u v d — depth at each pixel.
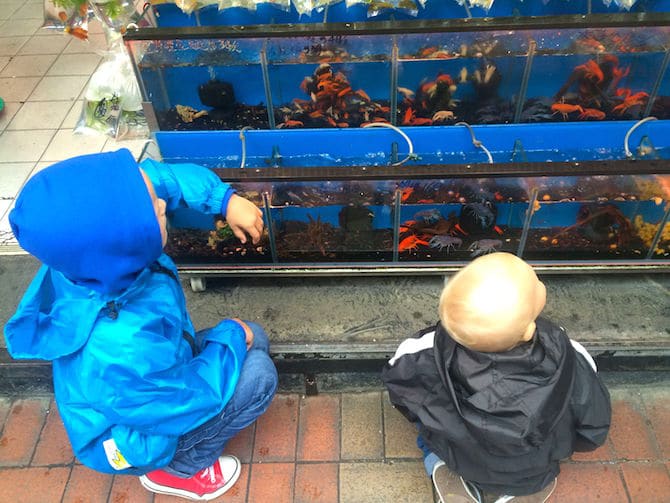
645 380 1.77
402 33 1.82
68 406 1.20
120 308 1.14
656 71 1.94
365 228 1.75
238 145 2.00
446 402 1.23
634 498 1.53
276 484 1.59
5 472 1.65
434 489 1.56
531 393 1.11
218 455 1.49
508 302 1.06
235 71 2.01
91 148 2.41
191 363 1.29
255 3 2.17
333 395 1.79
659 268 1.80
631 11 2.14
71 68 2.89
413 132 1.95
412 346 1.33
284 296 1.87
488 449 1.19
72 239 0.99
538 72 1.96
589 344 1.68
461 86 2.01
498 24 1.79
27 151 2.41
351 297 1.86
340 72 1.98
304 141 1.99
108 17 2.25
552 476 1.38
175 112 2.13
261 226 1.42
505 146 1.98
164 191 1.33
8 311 1.84
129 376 1.11
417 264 1.82
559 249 1.80
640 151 1.97
